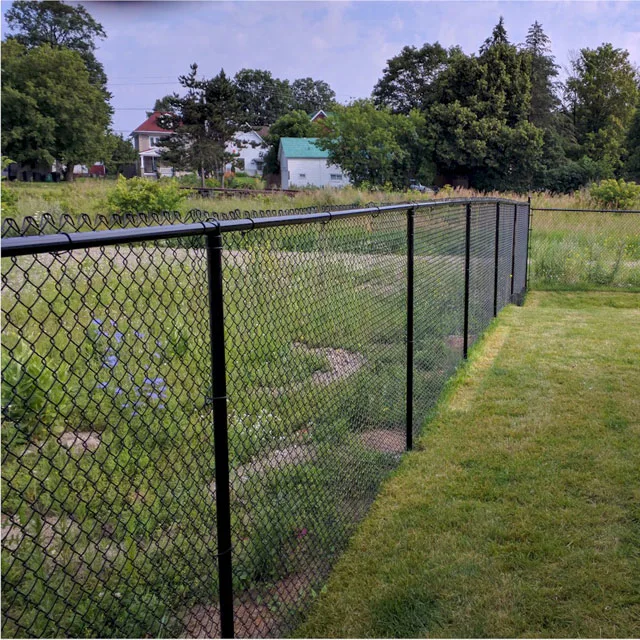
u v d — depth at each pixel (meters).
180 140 40.53
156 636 1.88
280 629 2.10
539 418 4.13
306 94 86.25
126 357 3.28
